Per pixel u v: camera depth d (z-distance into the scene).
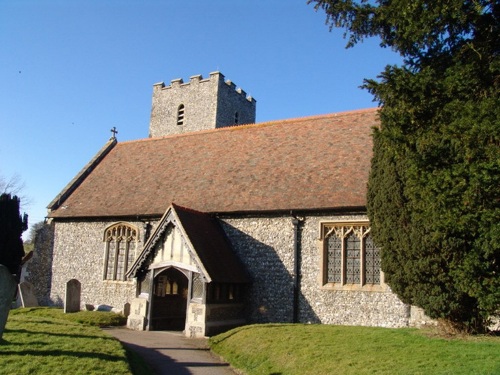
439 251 10.93
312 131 20.61
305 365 9.95
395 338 11.20
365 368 9.09
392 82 8.93
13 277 9.49
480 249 10.16
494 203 8.49
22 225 24.67
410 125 9.23
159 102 35.88
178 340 14.35
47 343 10.12
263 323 16.19
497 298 10.07
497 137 7.88
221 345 13.02
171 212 16.12
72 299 18.97
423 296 11.40
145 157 24.38
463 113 8.29
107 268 20.73
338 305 15.49
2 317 9.21
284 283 16.41
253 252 17.16
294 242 16.48
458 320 11.54
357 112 20.64
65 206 22.69
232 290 16.38
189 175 21.00
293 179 17.95
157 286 18.39
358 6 10.53
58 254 21.98
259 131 22.22
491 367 8.44
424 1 8.54
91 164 25.31
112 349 10.14
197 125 33.84
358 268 15.62
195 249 15.36
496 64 8.38
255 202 17.53
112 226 20.77
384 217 12.24
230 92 34.88
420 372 8.50
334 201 16.02
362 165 17.27
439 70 9.79
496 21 8.86
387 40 10.61
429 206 9.81
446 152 9.12
